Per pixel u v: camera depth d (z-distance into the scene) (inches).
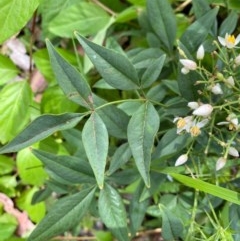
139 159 14.5
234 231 16.3
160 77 19.7
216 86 15.8
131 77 15.7
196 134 15.6
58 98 21.1
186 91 16.2
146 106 15.3
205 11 18.0
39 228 16.6
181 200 19.3
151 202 21.5
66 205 16.9
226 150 15.7
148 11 18.4
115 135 17.0
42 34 21.9
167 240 16.4
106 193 17.3
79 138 19.3
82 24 21.1
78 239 23.3
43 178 21.8
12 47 23.7
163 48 20.0
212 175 18.3
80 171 17.3
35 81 22.9
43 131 14.8
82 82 14.9
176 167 17.2
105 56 15.2
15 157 23.6
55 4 20.9
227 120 15.9
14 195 23.4
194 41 17.6
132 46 22.2
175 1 21.5
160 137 19.4
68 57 21.6
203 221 18.8
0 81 21.1
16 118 21.0
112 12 21.6
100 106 15.4
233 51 15.9
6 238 22.4
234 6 18.7
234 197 15.4
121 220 17.2
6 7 18.1
